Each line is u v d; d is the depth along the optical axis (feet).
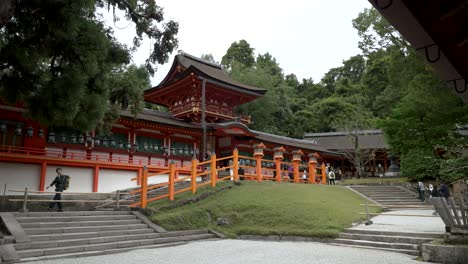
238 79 167.02
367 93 201.77
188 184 73.31
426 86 38.45
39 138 69.92
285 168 111.55
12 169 65.36
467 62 14.98
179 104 116.78
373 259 32.99
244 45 202.80
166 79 126.93
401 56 47.62
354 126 137.59
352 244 42.04
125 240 41.52
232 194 60.03
